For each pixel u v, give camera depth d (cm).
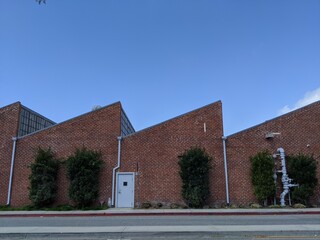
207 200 2253
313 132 2403
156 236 974
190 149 2292
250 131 2391
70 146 2348
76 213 1862
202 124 2392
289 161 2309
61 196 2245
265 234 979
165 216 1744
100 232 1008
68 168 2198
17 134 2372
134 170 2306
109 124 2389
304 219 1476
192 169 2205
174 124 2389
